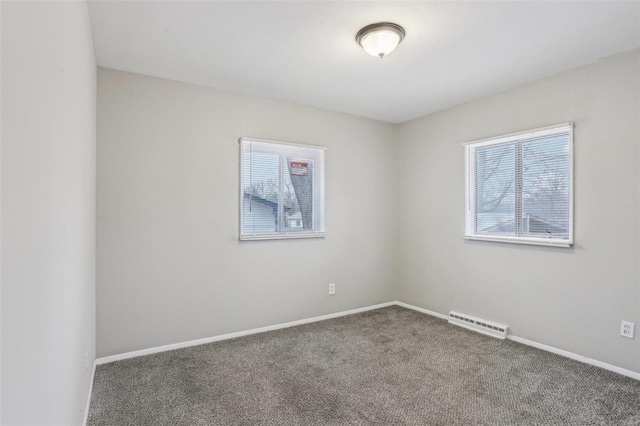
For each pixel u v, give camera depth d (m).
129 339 2.93
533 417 2.07
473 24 2.24
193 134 3.23
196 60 2.75
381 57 2.46
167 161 3.10
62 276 1.24
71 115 1.44
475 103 3.71
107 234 2.84
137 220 2.96
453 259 3.94
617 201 2.65
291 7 2.05
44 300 0.96
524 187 3.31
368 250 4.44
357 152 4.34
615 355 2.65
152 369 2.70
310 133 3.96
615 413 2.10
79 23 1.67
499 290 3.47
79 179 1.71
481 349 3.11
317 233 3.98
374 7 2.06
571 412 2.12
